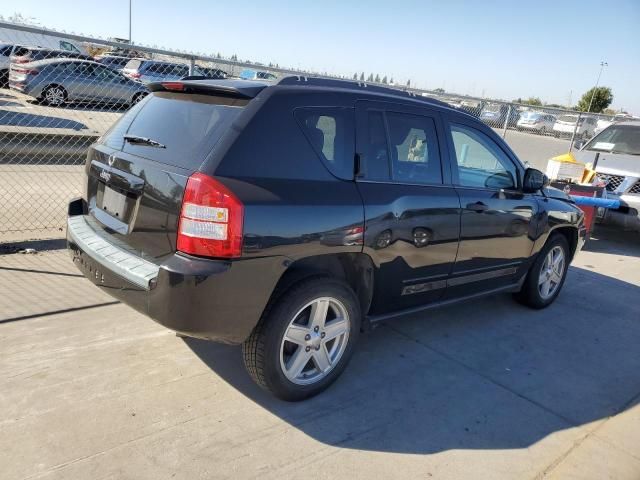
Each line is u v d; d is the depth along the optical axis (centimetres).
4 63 1342
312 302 313
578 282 636
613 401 371
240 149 284
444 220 382
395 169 360
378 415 324
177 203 277
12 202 677
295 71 724
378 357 398
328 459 281
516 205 449
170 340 385
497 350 431
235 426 299
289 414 316
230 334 286
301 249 296
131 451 270
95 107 1140
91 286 459
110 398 311
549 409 352
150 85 350
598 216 833
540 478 283
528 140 1434
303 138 310
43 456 259
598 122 1425
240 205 271
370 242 332
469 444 305
